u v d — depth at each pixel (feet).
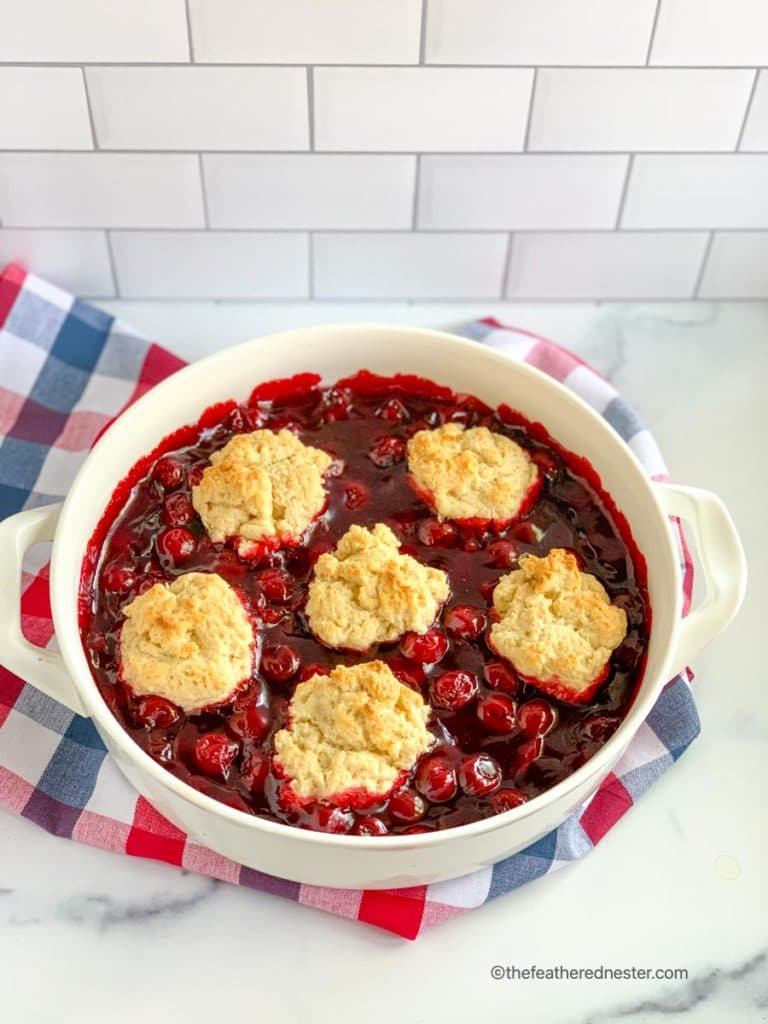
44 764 2.13
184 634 1.97
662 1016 1.93
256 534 2.13
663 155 2.53
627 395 2.70
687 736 2.17
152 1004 1.92
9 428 2.58
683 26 2.31
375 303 2.83
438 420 2.38
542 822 1.85
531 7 2.27
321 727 1.92
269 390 2.39
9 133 2.43
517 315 2.82
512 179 2.56
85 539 2.11
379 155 2.51
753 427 2.66
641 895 2.05
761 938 2.00
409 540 2.18
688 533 2.47
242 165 2.51
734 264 2.76
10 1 2.22
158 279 2.75
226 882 2.05
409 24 2.29
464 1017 1.92
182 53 2.32
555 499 2.27
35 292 2.66
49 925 1.99
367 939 2.00
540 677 1.99
